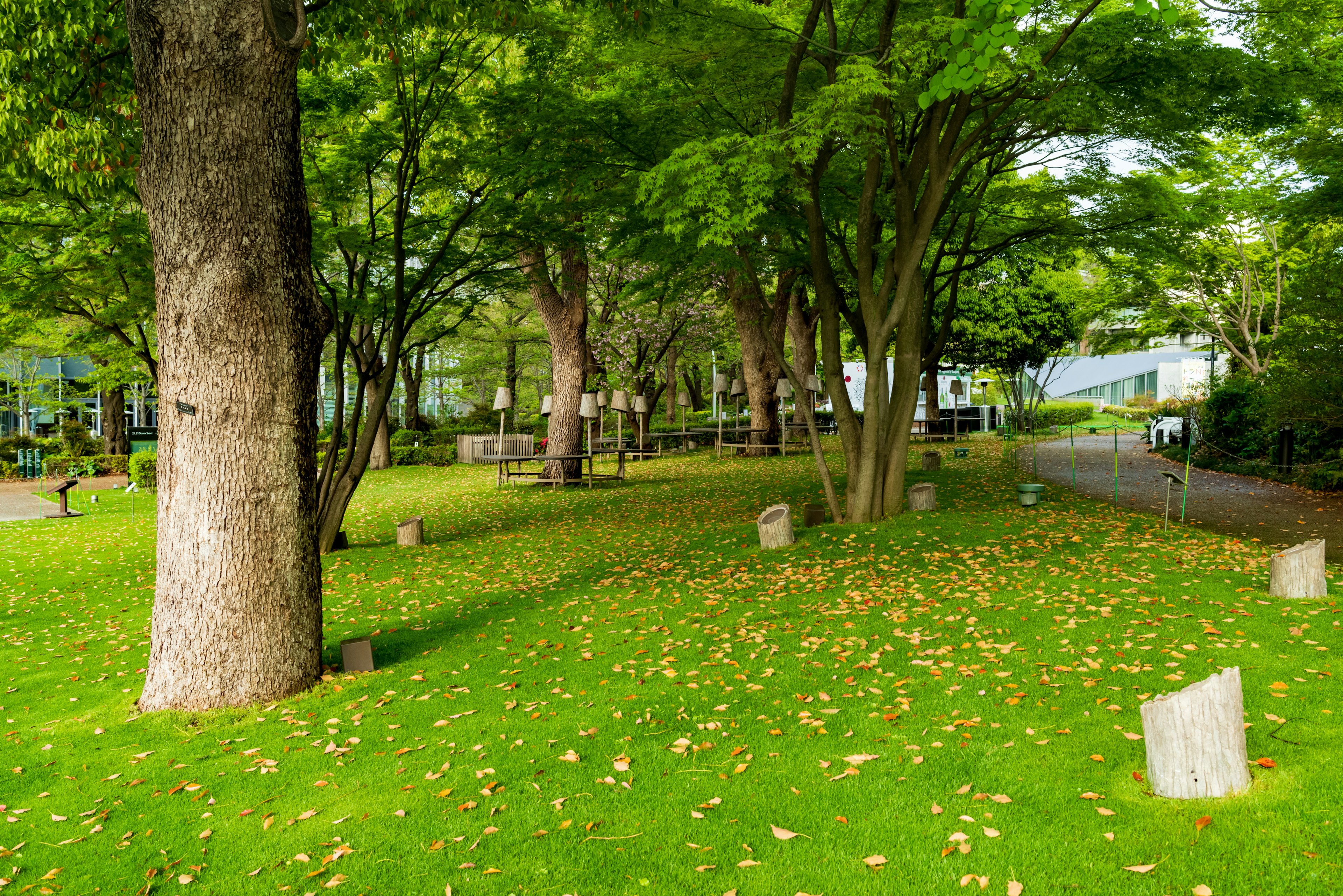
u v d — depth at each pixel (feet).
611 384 96.12
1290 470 44.32
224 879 11.61
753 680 18.56
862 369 106.52
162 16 16.90
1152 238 37.09
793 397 80.79
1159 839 11.12
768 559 29.94
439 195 43.37
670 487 55.16
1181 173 54.03
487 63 43.60
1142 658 17.92
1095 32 27.86
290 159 18.61
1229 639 18.62
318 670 19.60
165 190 17.65
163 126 17.53
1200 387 83.92
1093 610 21.38
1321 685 15.55
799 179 30.50
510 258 41.06
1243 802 11.75
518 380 107.04
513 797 13.58
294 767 15.10
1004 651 19.08
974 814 12.22
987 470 53.36
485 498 56.03
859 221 32.07
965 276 58.59
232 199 17.69
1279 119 30.89
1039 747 14.17
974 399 141.59
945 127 33.86
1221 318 74.28
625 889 10.95
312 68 27.48
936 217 30.94
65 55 23.52
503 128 35.83
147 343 45.11
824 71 30.48
